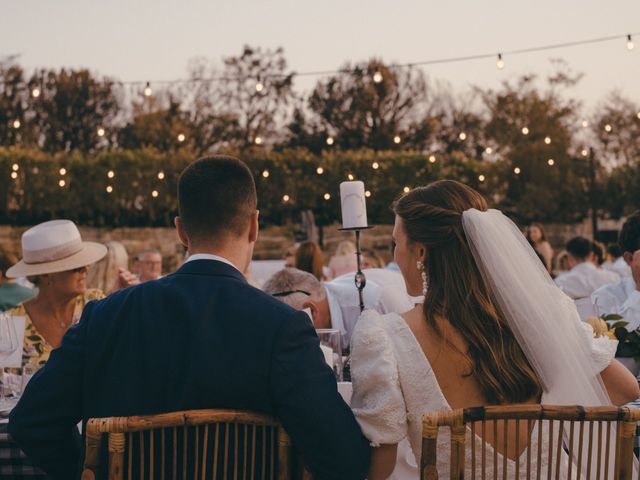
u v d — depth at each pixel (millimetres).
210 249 2014
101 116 30766
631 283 4961
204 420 1804
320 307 4176
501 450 1990
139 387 1888
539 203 26953
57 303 3779
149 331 1905
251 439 1909
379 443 1967
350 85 32219
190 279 1967
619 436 1886
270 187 24047
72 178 23109
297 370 1864
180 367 1877
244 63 31281
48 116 30484
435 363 2014
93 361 1923
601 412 1855
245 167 2051
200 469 1854
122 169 23219
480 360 1988
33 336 3652
